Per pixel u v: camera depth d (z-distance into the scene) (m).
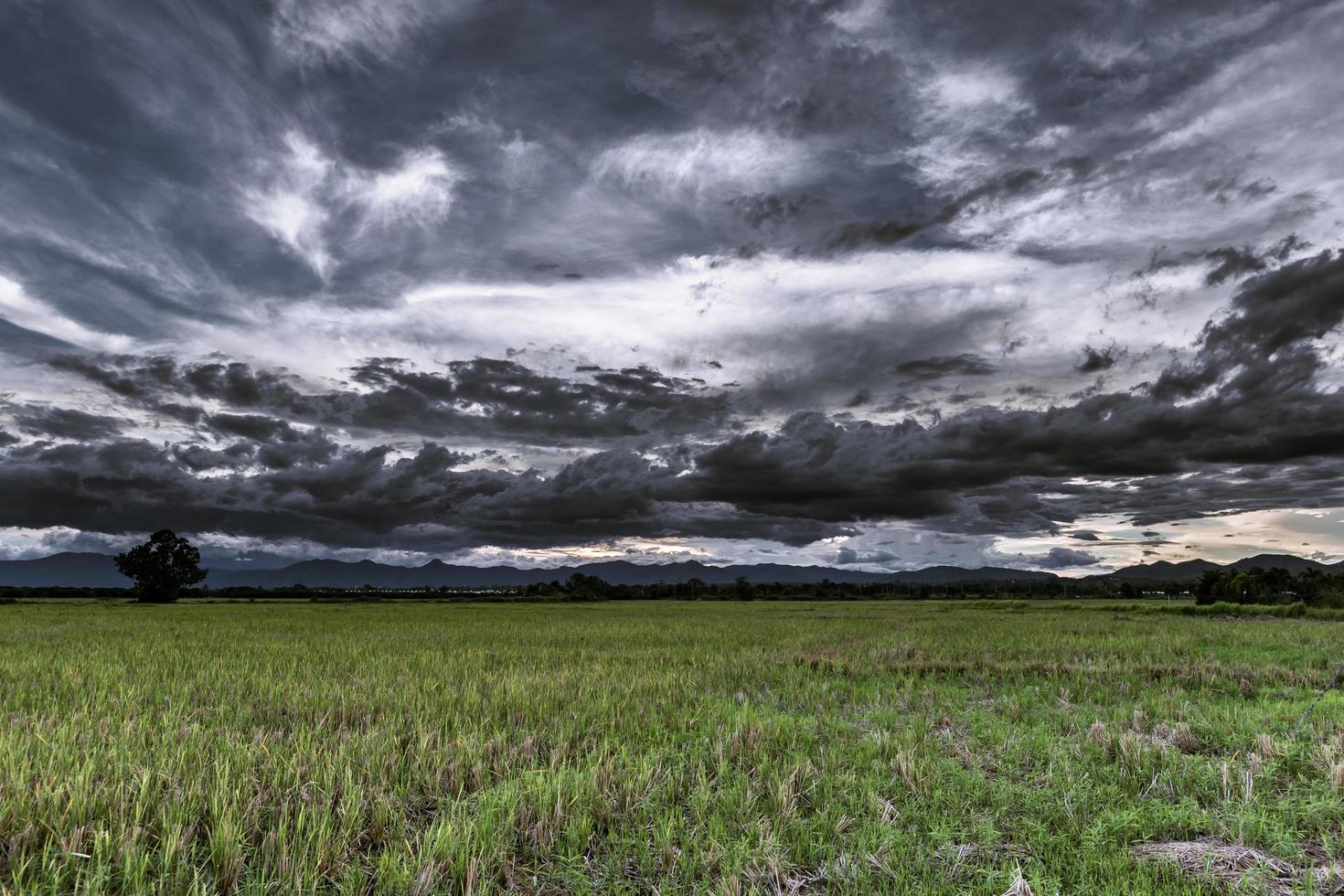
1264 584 52.88
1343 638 23.25
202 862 4.91
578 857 5.02
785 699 11.81
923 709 10.83
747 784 6.58
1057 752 7.79
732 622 35.00
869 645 21.11
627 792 6.27
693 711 10.35
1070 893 4.62
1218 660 16.83
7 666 14.92
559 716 9.66
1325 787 6.45
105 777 6.12
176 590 82.88
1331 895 4.57
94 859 4.69
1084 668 15.28
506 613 46.44
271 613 45.41
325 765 6.71
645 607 62.81
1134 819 5.72
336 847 4.96
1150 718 10.14
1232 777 6.82
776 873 4.76
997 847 5.30
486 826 5.31
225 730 8.27
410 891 4.48
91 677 12.97
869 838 5.32
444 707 10.19
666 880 4.70
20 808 5.29
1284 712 10.19
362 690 11.77
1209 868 4.79
